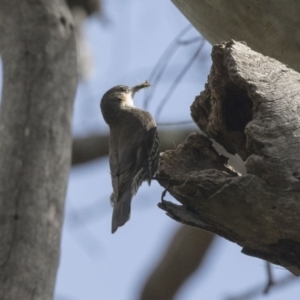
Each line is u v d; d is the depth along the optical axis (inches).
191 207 331.0
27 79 428.5
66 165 417.7
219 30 408.2
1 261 381.4
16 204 394.6
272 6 382.9
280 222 308.0
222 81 347.3
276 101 318.7
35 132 414.0
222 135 363.3
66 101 432.5
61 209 406.0
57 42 444.1
